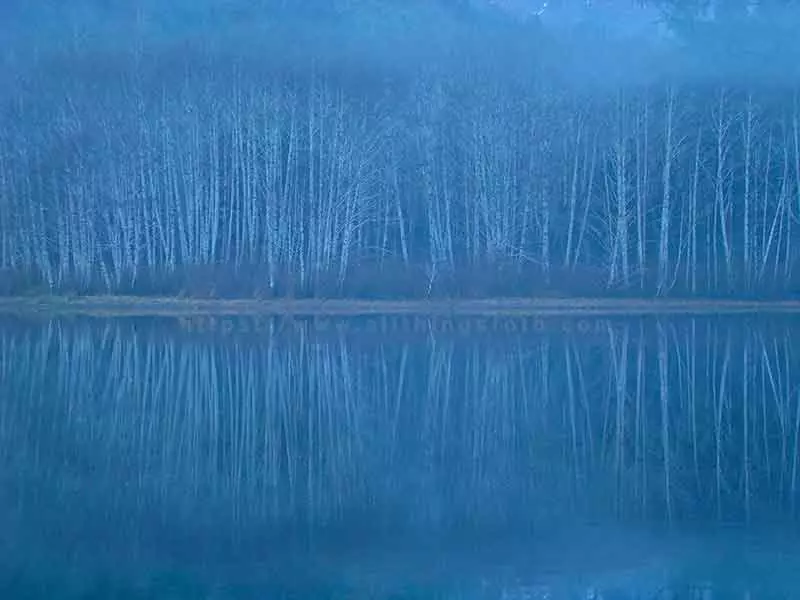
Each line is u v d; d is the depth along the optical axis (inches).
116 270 1950.1
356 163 2036.2
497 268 1982.0
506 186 2044.8
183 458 796.0
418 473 749.3
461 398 1045.2
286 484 718.5
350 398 1050.1
